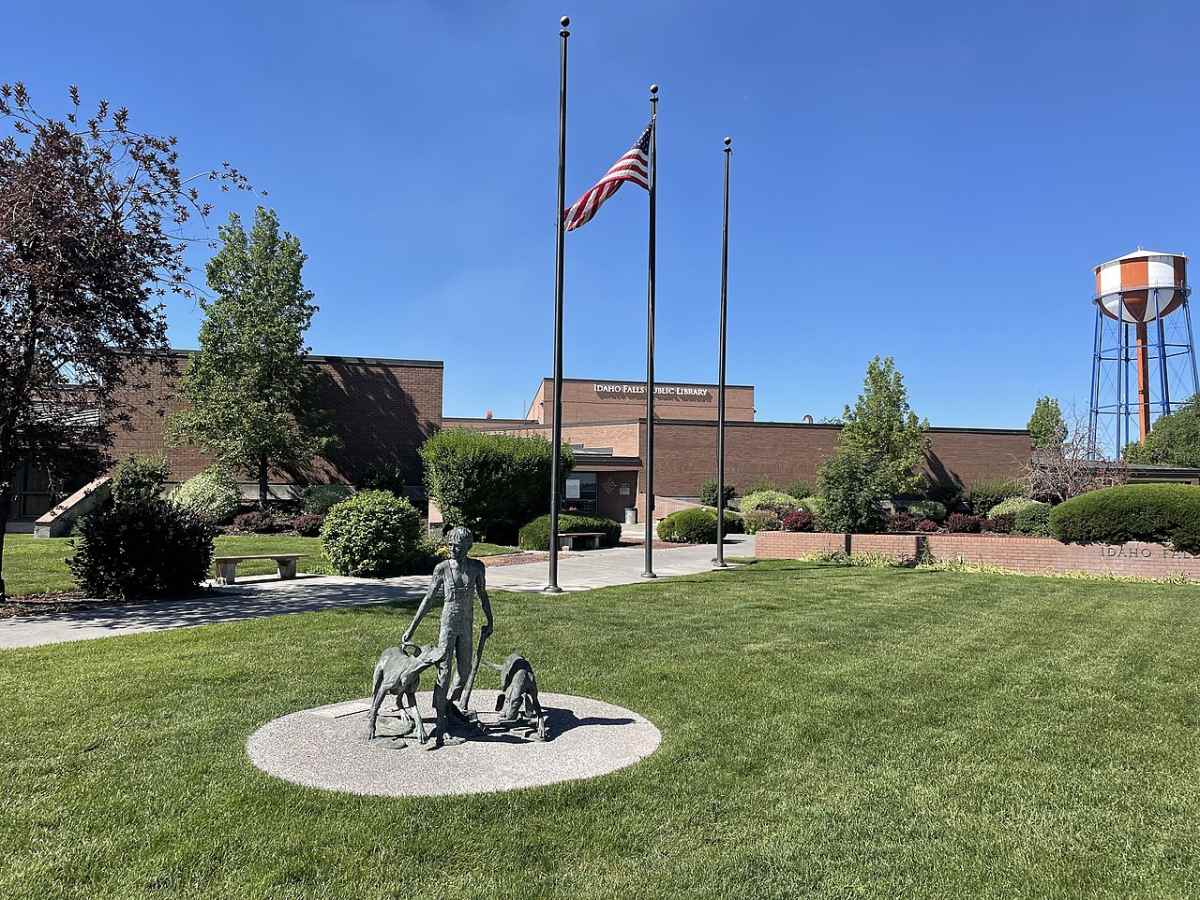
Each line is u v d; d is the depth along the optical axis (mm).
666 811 4652
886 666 8398
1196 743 6027
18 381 11383
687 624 10719
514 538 25609
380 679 5812
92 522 12500
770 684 7586
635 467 41031
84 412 12781
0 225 10375
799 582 15703
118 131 11359
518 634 9914
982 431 42531
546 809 4633
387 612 11070
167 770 5113
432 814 4516
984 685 7684
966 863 4074
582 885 3789
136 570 12344
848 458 21312
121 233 11102
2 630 9812
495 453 24875
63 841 4109
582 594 13609
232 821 4371
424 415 34344
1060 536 18625
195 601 12211
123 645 8867
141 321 11867
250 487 32094
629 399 64062
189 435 28344
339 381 33594
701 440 41500
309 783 4926
